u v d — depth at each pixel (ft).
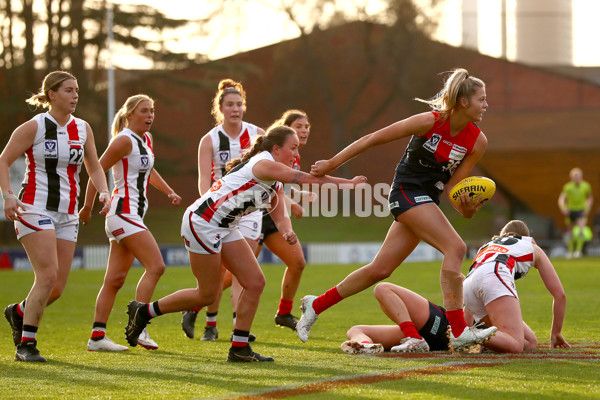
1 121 435.53
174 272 240.73
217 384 61.05
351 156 71.56
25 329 75.31
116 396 57.00
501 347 75.00
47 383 62.44
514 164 425.28
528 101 476.54
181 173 463.83
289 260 99.40
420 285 177.37
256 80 500.33
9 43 422.00
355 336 80.69
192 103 502.79
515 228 82.28
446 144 73.20
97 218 434.71
